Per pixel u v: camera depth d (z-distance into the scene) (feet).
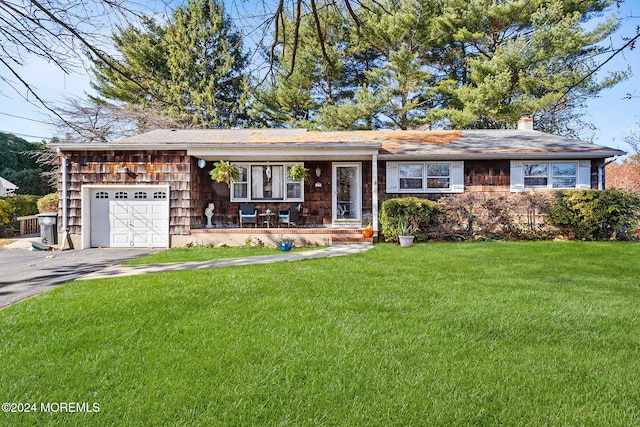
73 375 8.95
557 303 14.75
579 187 37.42
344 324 12.40
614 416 7.50
